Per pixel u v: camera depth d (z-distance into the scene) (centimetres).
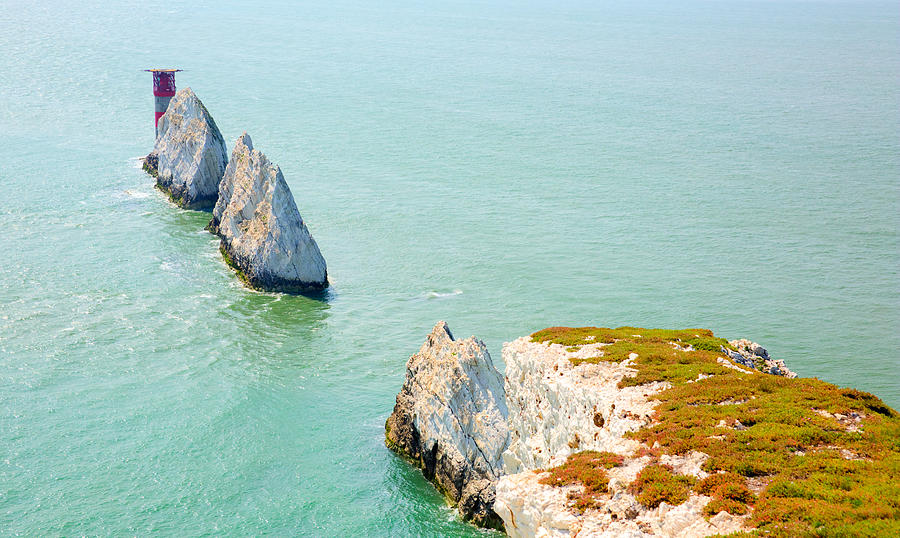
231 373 7619
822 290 10269
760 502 2923
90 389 7188
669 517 3002
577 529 3088
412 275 10225
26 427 6575
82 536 5422
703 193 14850
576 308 9375
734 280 10506
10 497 5759
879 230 12912
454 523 5881
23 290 9100
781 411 3650
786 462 3188
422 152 16975
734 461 3231
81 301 8931
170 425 6744
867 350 8594
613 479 3294
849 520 2683
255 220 9781
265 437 6694
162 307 8931
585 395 4425
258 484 6122
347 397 7369
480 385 6297
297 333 8531
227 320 8725
